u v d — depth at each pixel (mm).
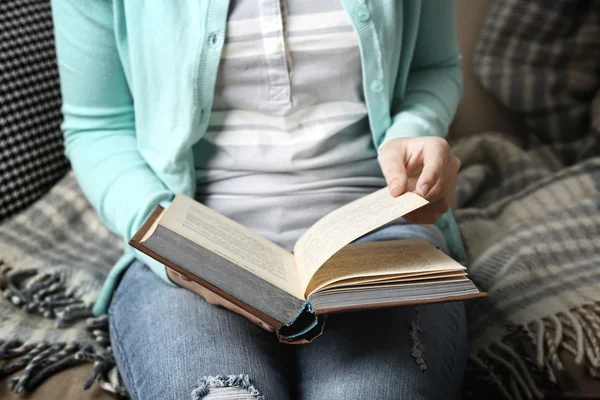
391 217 654
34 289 977
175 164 858
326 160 869
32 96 1143
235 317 770
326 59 834
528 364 913
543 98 1436
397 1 877
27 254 1056
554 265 1073
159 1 814
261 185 869
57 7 898
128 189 863
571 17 1399
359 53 846
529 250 1109
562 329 918
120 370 785
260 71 825
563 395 900
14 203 1143
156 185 874
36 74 1146
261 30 803
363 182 901
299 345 782
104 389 816
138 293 839
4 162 1120
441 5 979
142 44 841
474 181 1373
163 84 845
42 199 1167
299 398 730
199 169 907
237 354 712
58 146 1200
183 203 762
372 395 672
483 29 1461
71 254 1098
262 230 875
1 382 801
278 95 835
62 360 836
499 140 1460
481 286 1060
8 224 1105
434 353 758
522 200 1296
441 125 951
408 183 805
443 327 805
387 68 872
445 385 747
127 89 946
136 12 828
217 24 798
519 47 1437
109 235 1163
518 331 939
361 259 715
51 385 807
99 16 883
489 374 918
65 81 930
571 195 1260
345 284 632
